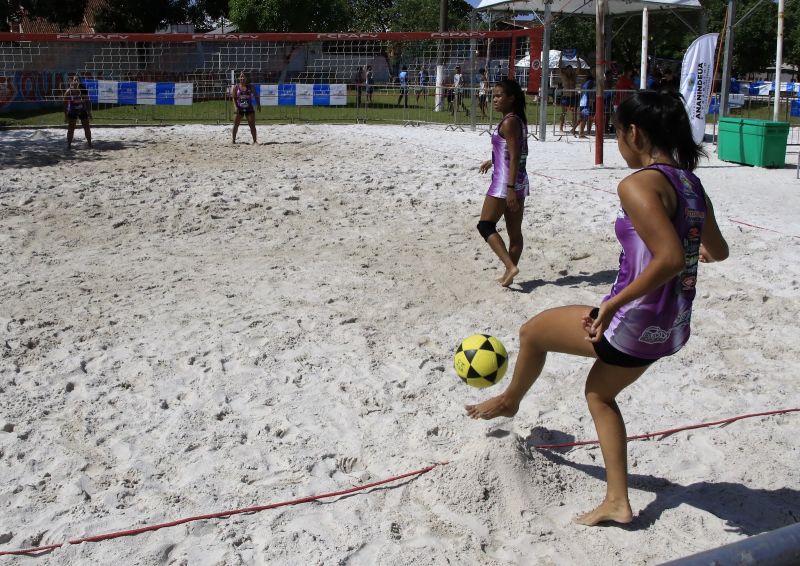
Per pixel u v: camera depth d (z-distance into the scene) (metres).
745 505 3.34
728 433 4.00
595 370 3.02
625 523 3.13
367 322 5.63
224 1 36.78
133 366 4.82
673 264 2.54
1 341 5.14
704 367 4.80
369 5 49.19
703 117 15.61
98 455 3.79
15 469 3.64
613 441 3.04
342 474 3.62
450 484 3.37
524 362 3.20
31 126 19.25
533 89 19.38
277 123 21.47
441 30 25.91
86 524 3.20
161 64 26.67
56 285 6.39
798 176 12.30
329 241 7.93
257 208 9.42
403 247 7.71
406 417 4.17
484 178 11.52
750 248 7.59
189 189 10.52
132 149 15.11
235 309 5.84
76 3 30.94
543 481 3.39
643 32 19.69
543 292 6.32
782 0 17.03
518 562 2.96
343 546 3.06
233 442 3.91
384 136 17.69
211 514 3.27
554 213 9.28
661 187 2.66
